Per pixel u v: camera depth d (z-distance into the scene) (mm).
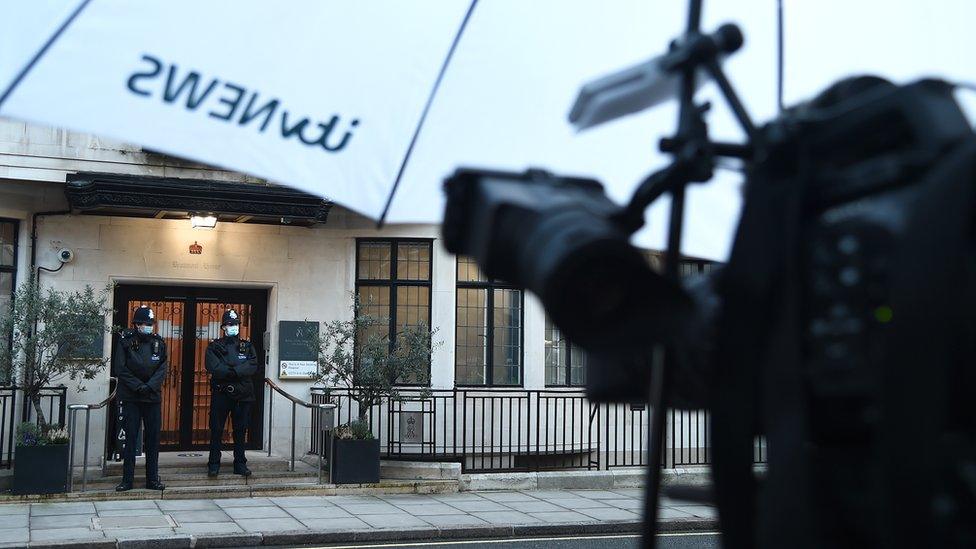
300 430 14023
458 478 13117
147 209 12438
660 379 1018
